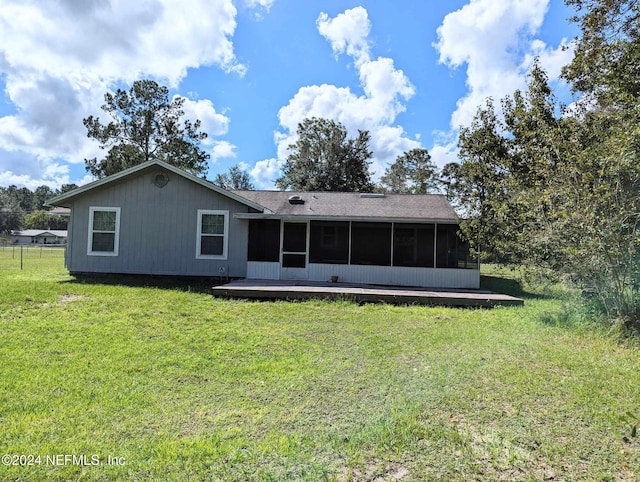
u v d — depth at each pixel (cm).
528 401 329
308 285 989
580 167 595
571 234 591
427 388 359
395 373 401
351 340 537
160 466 231
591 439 266
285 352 474
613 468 233
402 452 249
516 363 434
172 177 1137
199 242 1133
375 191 3656
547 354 469
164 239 1136
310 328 604
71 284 945
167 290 921
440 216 1104
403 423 287
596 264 588
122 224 1138
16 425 279
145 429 279
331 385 367
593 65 798
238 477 221
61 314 632
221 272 1132
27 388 345
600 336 557
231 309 731
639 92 671
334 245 1133
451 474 225
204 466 231
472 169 1541
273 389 357
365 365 428
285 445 255
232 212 1137
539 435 271
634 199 547
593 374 397
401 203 1271
